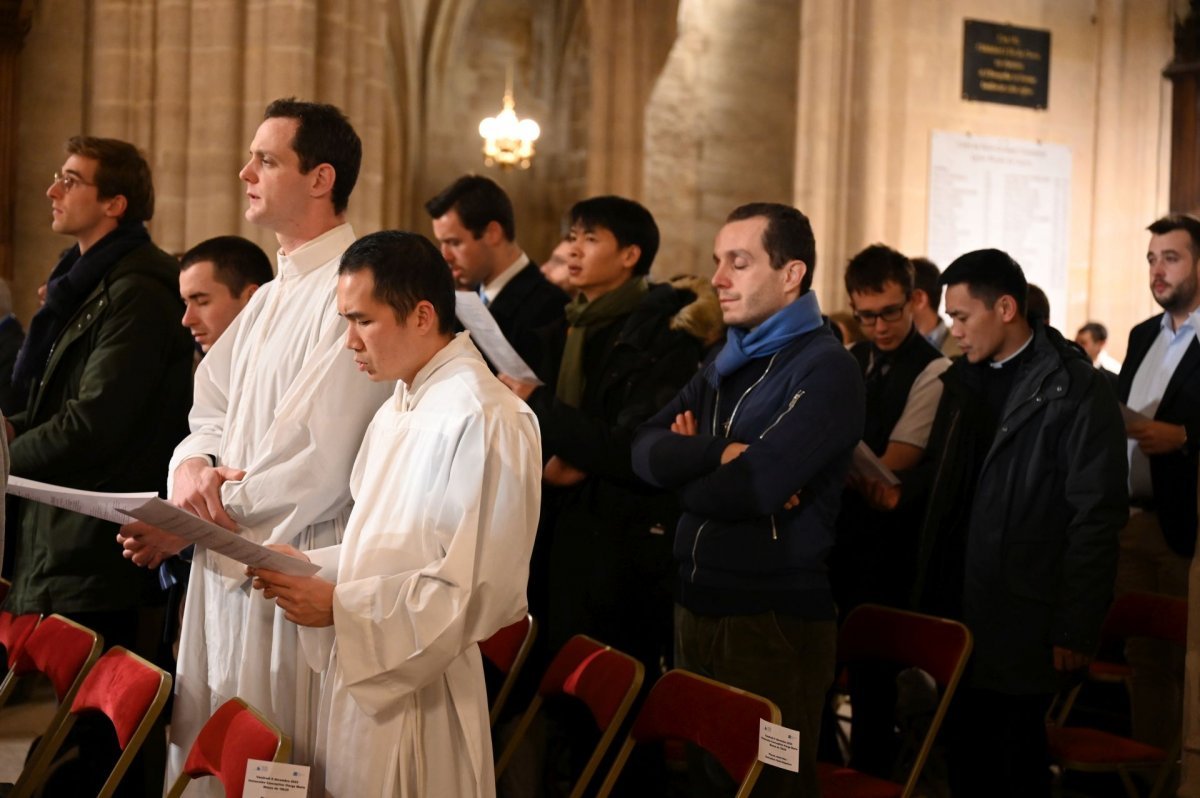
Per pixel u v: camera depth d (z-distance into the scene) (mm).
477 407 2625
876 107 10344
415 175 16250
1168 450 4492
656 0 14344
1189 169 10930
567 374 4344
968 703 3965
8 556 4961
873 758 4277
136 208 4215
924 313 6262
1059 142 11039
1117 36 11062
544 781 4461
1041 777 3873
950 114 10672
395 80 15641
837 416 3221
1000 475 3926
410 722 2662
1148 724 4742
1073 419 3836
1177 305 4926
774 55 15156
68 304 4129
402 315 2707
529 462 2641
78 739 3895
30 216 8055
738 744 3029
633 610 4117
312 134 3172
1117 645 5273
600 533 4082
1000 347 4082
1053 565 3863
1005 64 10844
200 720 3139
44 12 8039
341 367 2975
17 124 7996
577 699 3916
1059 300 11039
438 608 2543
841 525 4582
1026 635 3842
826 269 10188
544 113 16719
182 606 3861
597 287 4398
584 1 15234
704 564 3324
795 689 3254
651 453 3426
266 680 2980
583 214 4371
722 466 3211
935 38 10633
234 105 7520
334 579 2777
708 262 14836
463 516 2580
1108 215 11070
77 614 4074
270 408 3107
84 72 8062
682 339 4195
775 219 3396
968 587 3943
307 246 3201
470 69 16500
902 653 3887
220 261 4047
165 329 4047
